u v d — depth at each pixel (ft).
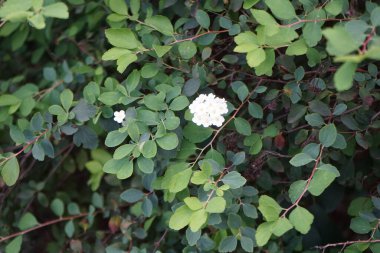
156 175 2.34
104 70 2.58
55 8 2.05
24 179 2.76
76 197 2.91
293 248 2.44
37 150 2.29
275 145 2.36
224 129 2.33
